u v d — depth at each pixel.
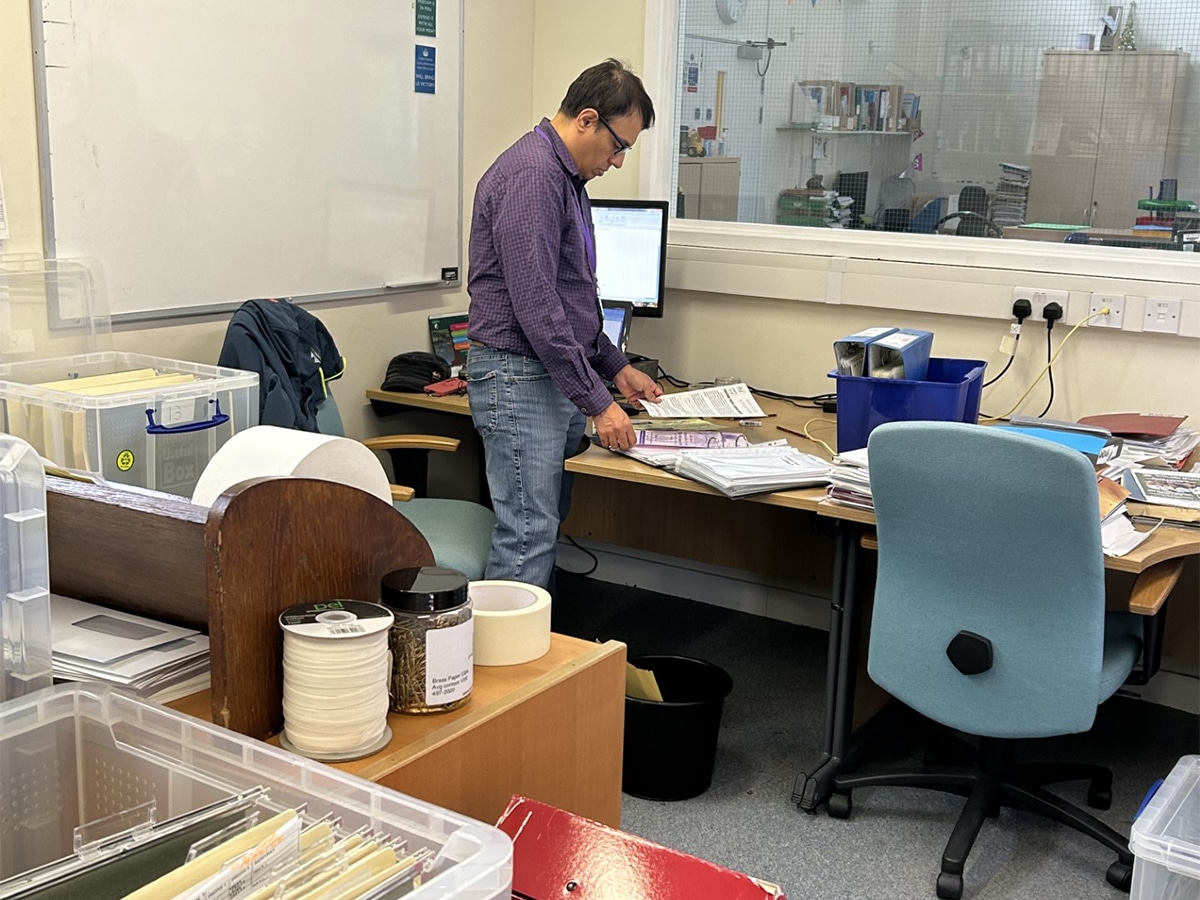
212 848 0.90
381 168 3.36
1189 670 3.20
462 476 3.88
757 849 2.49
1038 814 2.60
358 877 0.86
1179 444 2.79
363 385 3.44
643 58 3.68
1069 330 3.13
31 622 1.14
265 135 2.98
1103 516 2.19
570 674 1.37
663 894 1.04
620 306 3.51
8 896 0.83
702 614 3.84
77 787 1.13
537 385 2.68
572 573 4.18
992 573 2.16
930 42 3.30
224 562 1.12
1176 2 2.97
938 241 3.34
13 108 2.44
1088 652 2.12
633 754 2.67
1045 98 3.18
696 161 3.76
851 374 2.65
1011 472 2.04
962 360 2.80
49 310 2.55
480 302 2.69
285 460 1.34
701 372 3.75
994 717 2.24
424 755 1.16
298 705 1.14
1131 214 3.12
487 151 3.77
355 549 1.27
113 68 2.60
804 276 3.46
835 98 3.48
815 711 3.16
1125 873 2.36
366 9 3.21
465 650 1.25
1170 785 1.50
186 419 2.37
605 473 2.67
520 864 1.08
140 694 1.22
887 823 2.62
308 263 3.17
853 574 2.57
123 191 2.67
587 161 2.69
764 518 3.71
